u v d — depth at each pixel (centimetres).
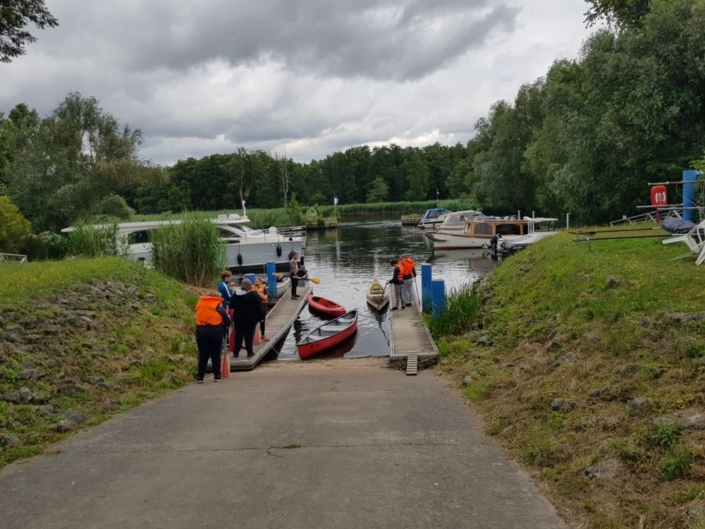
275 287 2381
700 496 369
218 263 2392
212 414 726
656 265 1010
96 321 1191
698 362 545
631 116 2244
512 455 520
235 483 477
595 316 816
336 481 473
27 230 2670
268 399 809
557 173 3038
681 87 2225
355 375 1031
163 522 411
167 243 2302
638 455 438
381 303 2072
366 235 6084
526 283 1393
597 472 434
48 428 666
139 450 582
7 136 3881
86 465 541
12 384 784
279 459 532
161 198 10862
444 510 413
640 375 571
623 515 378
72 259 2097
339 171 13412
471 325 1298
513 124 5012
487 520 396
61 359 927
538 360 795
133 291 1573
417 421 649
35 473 523
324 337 1438
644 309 746
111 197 4406
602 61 2417
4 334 941
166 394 876
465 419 650
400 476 479
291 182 11488
